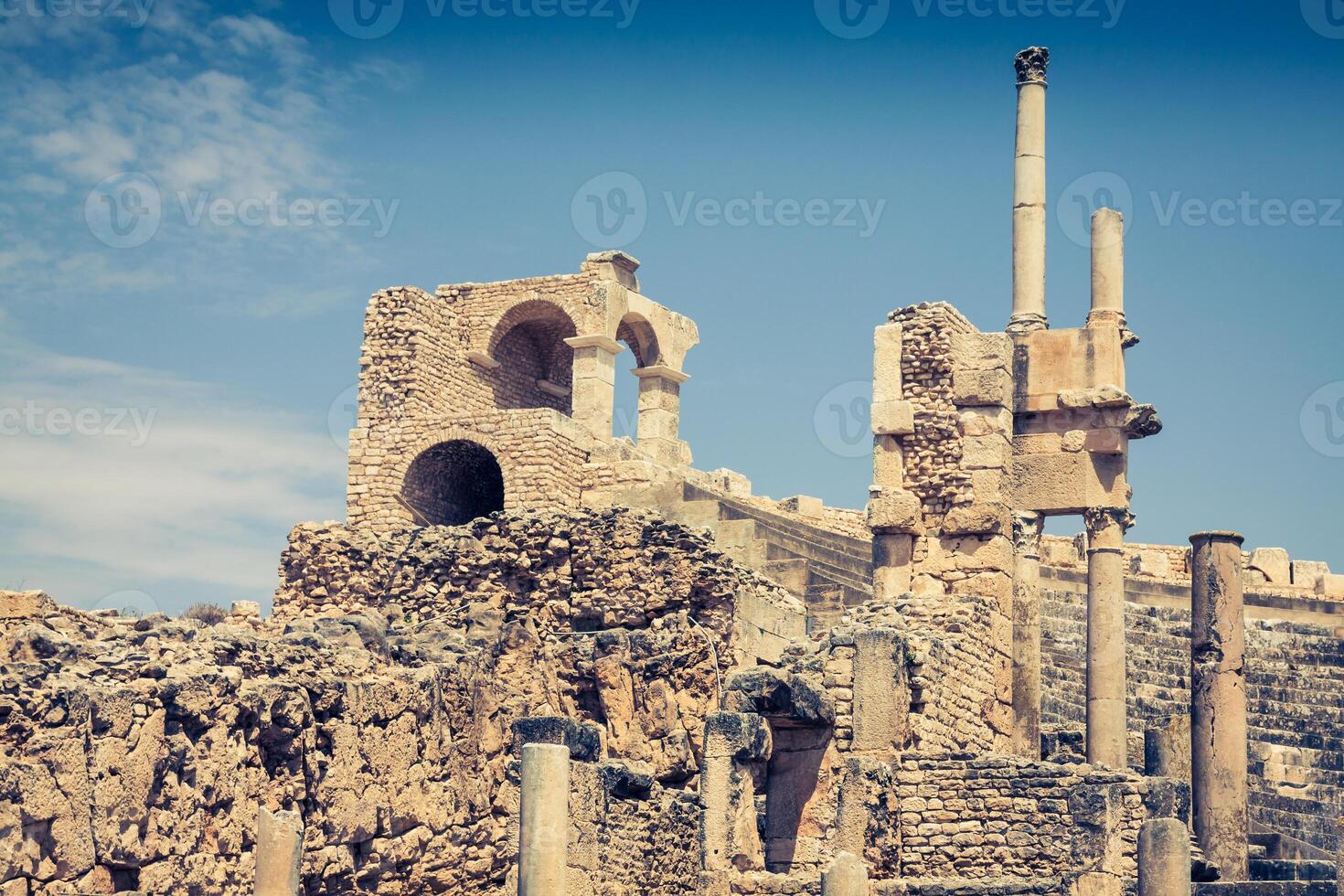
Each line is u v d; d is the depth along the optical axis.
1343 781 53.03
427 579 46.38
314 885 34.56
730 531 50.91
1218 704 38.78
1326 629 59.25
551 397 63.44
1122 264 43.72
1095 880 34.44
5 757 28.92
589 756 37.06
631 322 61.44
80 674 31.16
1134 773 35.72
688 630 43.69
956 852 35.72
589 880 34.59
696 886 37.41
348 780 35.72
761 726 36.38
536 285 59.66
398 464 56.38
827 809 37.19
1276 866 38.22
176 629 34.22
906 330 44.12
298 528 48.25
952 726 39.69
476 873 39.09
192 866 31.84
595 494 55.22
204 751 32.47
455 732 39.09
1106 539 42.66
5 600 34.81
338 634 38.28
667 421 61.94
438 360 58.44
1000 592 42.66
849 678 37.88
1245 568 67.06
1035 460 43.50
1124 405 42.91
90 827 30.00
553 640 44.47
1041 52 44.78
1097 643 42.34
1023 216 44.34
